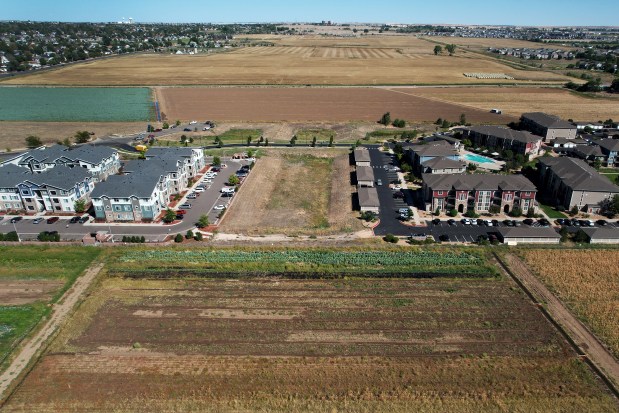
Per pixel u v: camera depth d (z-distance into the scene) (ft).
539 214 362.94
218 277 280.31
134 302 256.11
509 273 282.77
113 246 318.24
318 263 294.66
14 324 238.07
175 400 192.03
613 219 355.77
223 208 375.04
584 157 478.18
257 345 222.89
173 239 329.11
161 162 409.08
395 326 235.81
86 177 396.98
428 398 193.06
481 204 369.50
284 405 189.98
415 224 350.64
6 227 349.00
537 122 582.35
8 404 189.78
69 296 262.88
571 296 258.37
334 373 206.08
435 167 421.18
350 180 451.53
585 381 201.98
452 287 268.82
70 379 202.69
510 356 215.72
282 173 477.36
